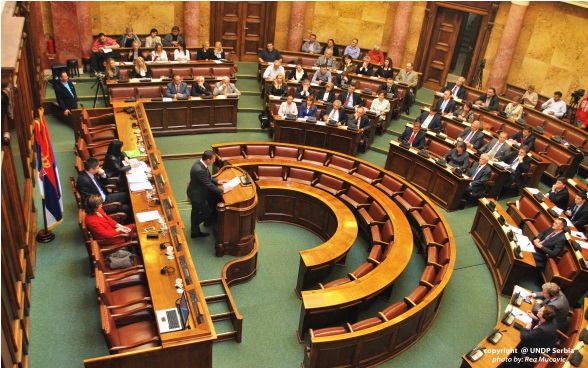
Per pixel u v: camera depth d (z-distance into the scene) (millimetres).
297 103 12945
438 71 16609
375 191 10078
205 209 8508
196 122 12680
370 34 16969
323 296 7008
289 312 7859
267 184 9969
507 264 8336
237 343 7152
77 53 13656
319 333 6355
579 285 7859
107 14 14688
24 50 8258
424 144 11711
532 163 11328
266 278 8594
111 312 6000
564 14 14016
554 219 8898
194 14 15023
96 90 12773
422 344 7316
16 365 5164
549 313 6230
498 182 10766
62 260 7500
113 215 7531
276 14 16484
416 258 9352
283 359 6965
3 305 4859
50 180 7555
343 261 9023
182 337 5477
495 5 14859
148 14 15180
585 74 13969
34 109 10164
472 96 14148
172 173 11047
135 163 8805
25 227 6844
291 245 9547
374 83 14578
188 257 6648
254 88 15148
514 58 15367
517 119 12781
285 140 12461
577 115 13242
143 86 12523
